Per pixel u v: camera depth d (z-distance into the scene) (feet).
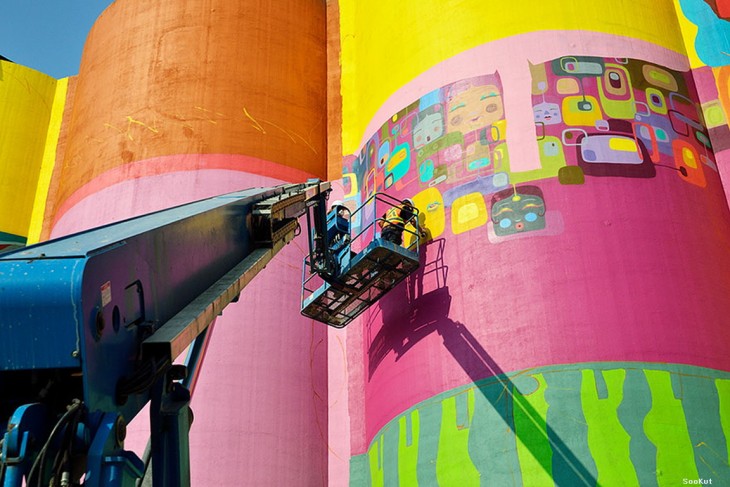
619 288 72.59
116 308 30.58
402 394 79.66
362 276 79.30
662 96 85.30
